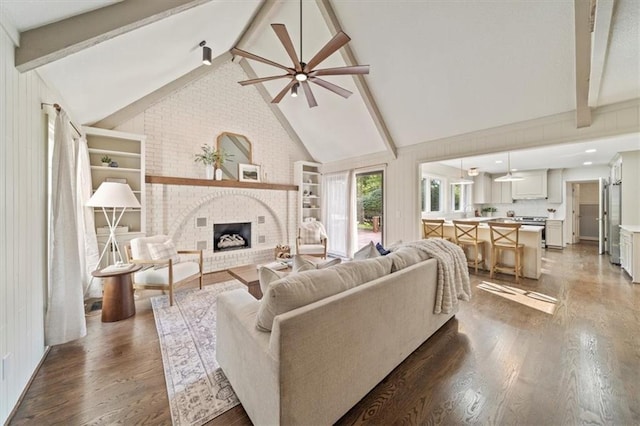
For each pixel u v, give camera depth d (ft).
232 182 16.39
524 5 8.38
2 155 4.94
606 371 5.99
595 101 9.30
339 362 4.60
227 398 5.31
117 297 8.83
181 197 14.55
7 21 5.06
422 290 6.93
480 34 9.55
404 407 5.02
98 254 11.11
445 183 23.48
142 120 13.91
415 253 7.58
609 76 8.45
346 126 17.21
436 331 7.92
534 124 11.27
